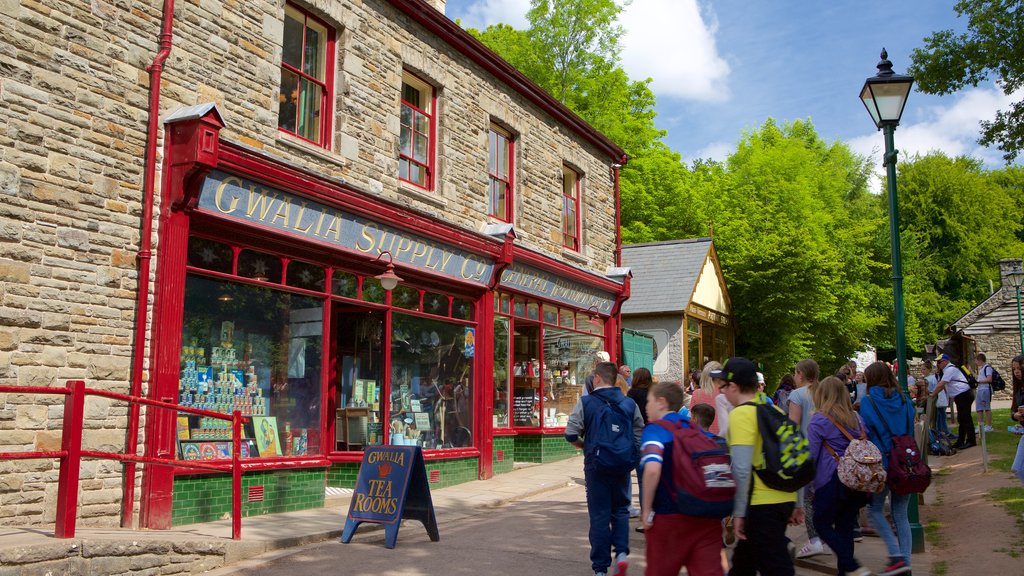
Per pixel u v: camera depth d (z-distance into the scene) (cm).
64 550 595
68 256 780
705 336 2433
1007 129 1473
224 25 950
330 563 738
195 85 910
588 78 2769
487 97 1448
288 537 812
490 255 1362
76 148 795
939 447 1523
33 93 762
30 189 754
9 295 731
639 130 3019
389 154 1187
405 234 1170
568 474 1427
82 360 783
